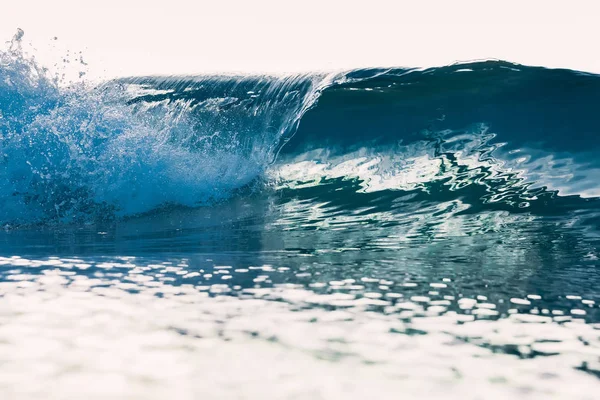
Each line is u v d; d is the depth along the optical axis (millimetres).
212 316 2303
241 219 5098
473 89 7098
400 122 6879
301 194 5910
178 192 5758
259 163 6621
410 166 6168
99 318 2252
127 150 5879
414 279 2961
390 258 3494
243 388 1662
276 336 2084
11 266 3238
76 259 3463
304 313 2363
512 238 4043
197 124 7246
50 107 6062
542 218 4547
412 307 2473
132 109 6918
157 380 1700
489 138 6398
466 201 5141
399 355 1933
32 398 1566
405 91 7258
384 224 4668
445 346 2025
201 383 1685
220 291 2697
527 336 2135
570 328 2230
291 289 2738
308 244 3986
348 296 2629
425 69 7496
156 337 2047
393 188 5734
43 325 2158
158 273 3062
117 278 2939
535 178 5484
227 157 6559
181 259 3469
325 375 1764
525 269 3191
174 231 4629
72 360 1830
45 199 5340
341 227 4621
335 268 3213
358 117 7000
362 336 2102
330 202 5574
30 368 1763
